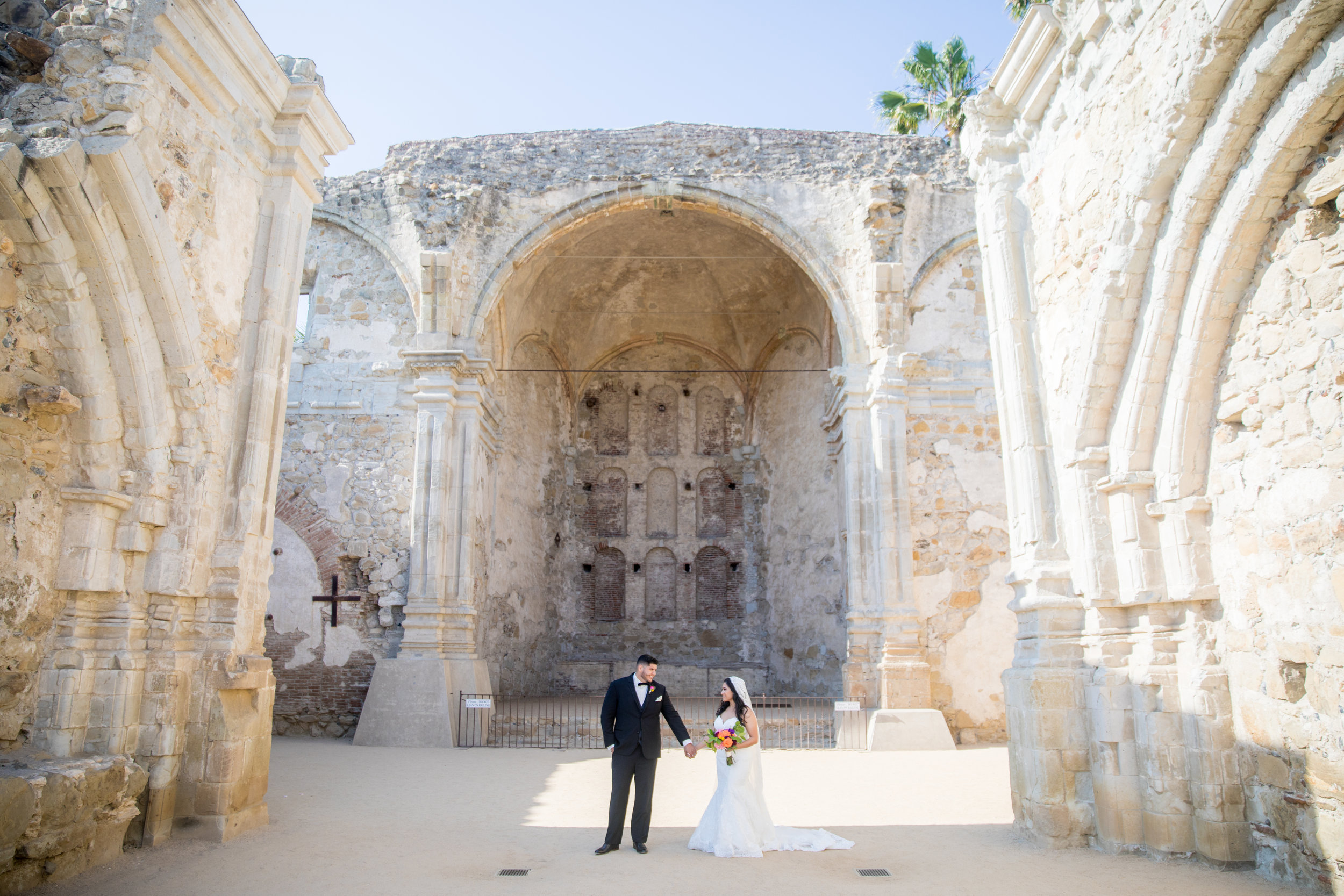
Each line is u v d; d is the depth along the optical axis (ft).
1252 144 20.15
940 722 45.44
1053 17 25.70
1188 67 20.24
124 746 22.08
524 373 66.54
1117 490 23.47
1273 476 20.03
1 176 19.48
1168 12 21.20
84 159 20.83
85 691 21.76
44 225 20.48
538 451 69.46
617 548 75.25
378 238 55.16
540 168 55.42
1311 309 19.24
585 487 75.97
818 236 54.08
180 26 23.30
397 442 52.70
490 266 53.98
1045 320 26.89
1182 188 21.45
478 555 54.34
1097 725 23.07
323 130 29.45
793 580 64.49
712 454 76.48
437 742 46.03
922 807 29.60
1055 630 24.45
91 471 22.31
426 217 53.78
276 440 27.25
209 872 20.53
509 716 50.52
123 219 21.85
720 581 74.08
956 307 52.90
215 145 25.55
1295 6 18.03
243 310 27.04
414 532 50.34
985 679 48.49
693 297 72.18
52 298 21.38
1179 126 20.84
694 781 34.99
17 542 20.61
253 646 25.68
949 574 49.52
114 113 21.61
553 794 31.78
